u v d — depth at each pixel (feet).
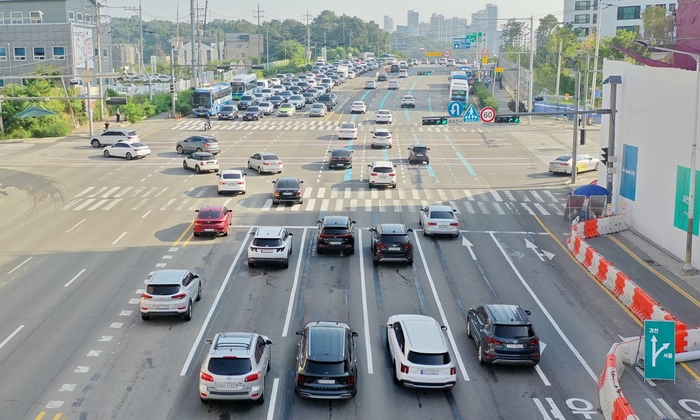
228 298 98.99
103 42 383.65
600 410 68.95
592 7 502.79
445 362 70.54
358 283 105.81
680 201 119.75
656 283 107.96
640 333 88.58
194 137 220.43
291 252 120.57
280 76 488.02
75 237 129.90
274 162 186.50
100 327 88.48
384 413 67.87
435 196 164.25
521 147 232.94
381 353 81.71
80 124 290.15
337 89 431.02
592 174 191.72
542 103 327.88
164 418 66.33
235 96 367.86
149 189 169.58
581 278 110.32
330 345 69.77
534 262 118.01
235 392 66.23
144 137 253.44
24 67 339.98
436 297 100.63
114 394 71.05
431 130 269.64
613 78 142.31
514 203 159.12
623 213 144.05
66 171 192.03
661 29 226.17
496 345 76.48
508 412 68.44
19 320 90.74
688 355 82.53
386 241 112.16
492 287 105.29
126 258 117.08
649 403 70.90
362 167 197.88
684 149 118.42
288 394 71.31
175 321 90.63
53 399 69.87
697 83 106.22
